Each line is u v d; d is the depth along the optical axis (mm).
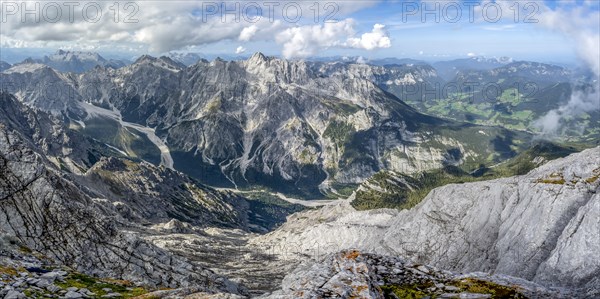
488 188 179875
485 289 39156
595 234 104500
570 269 104750
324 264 40094
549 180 148750
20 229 97188
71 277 54562
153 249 116562
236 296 44781
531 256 127312
